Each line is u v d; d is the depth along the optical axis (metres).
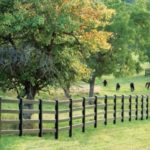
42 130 28.83
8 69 34.28
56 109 29.59
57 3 34.72
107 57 63.62
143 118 44.94
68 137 30.22
